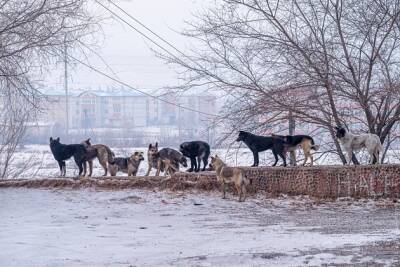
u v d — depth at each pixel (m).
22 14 17.67
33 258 10.05
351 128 21.38
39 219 14.10
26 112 22.44
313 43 19.86
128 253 10.46
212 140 21.62
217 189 17.80
